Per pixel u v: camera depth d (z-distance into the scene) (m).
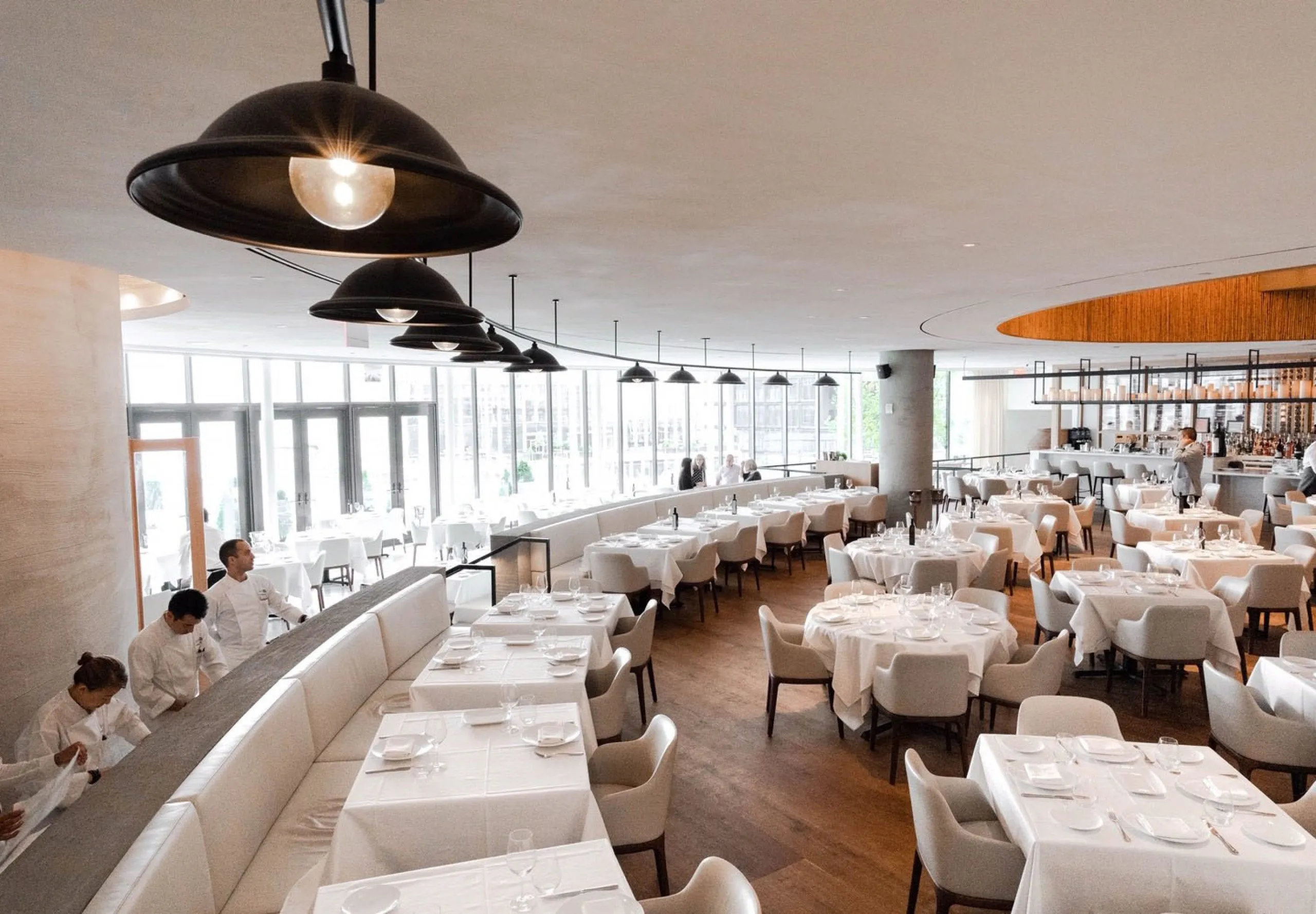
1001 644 4.71
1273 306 10.16
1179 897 2.40
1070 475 14.02
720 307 7.41
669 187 3.43
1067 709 3.44
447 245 1.38
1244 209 3.81
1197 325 10.70
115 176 3.04
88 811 2.49
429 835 2.74
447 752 3.12
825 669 4.85
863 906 3.25
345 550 9.77
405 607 5.39
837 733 4.99
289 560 8.66
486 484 14.67
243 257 4.58
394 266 2.60
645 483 16.55
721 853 3.65
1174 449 13.90
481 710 3.50
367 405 12.86
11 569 4.48
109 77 2.19
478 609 6.81
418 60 2.17
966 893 2.78
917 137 2.82
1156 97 2.45
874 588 5.71
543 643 4.62
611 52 2.13
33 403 4.63
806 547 11.38
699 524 9.20
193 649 4.34
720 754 4.70
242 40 2.00
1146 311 10.92
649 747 3.41
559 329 9.37
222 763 2.83
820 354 13.91
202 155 0.96
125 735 3.85
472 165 3.12
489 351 4.58
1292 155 3.01
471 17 1.92
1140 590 5.64
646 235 4.38
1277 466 12.05
